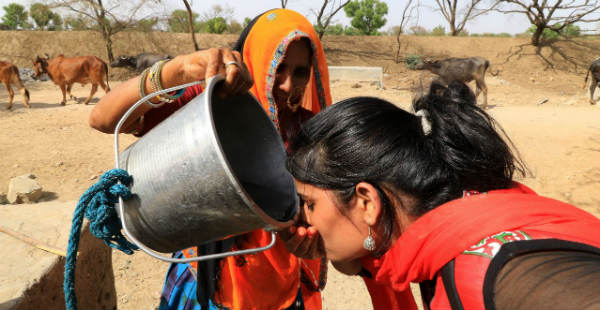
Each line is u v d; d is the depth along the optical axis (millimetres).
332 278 3574
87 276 2049
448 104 915
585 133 8352
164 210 978
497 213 741
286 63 1672
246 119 1242
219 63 1111
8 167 6301
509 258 659
